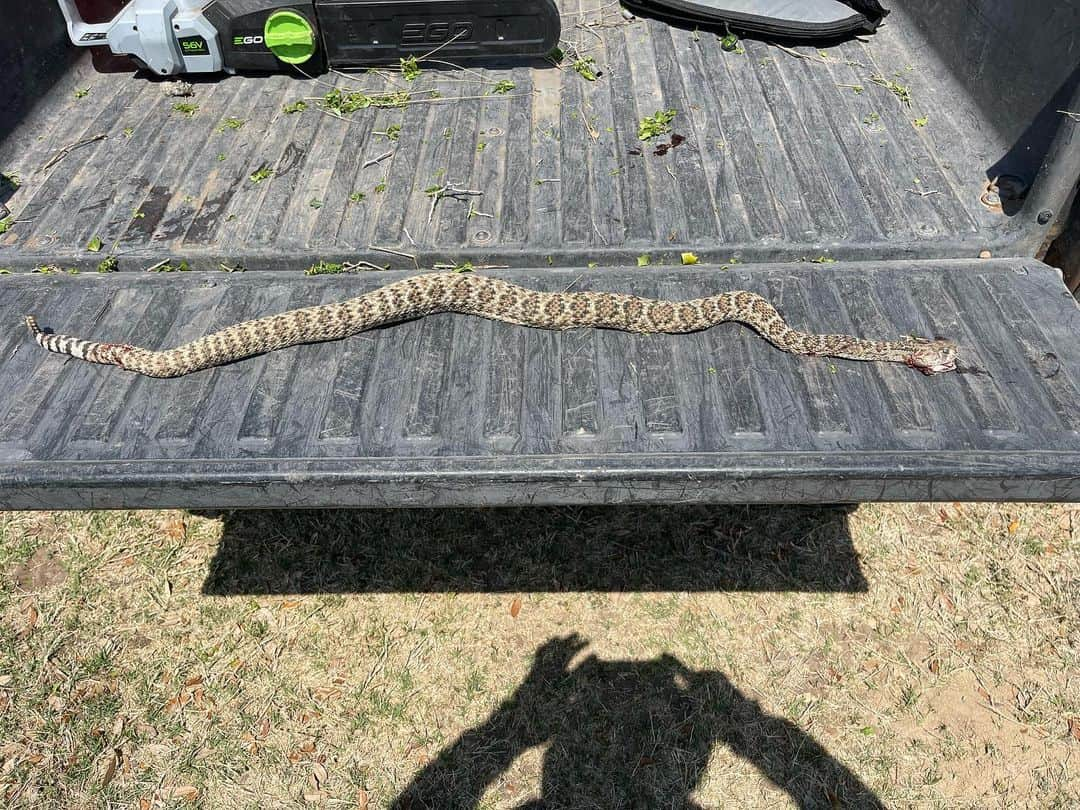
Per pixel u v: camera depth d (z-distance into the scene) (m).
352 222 1.22
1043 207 1.11
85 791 1.22
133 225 1.23
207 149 1.35
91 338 1.09
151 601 1.40
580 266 1.18
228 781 1.23
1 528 1.48
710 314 1.07
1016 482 0.93
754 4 1.53
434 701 1.30
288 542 1.47
